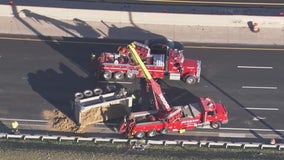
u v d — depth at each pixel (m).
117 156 194.25
